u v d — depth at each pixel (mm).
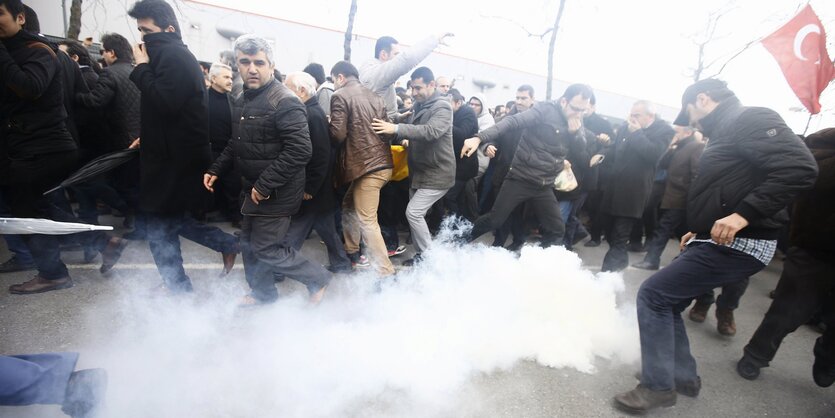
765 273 4984
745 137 1929
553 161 3379
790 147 1802
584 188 4574
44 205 2727
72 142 2805
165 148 2469
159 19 2328
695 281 2043
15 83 2367
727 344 3018
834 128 2375
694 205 2150
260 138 2348
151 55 2352
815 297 2377
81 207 3510
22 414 1708
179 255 2762
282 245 2570
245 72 2301
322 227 3318
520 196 3459
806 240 2352
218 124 4023
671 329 2082
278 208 2461
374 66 3654
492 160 4926
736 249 1999
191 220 2848
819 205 2285
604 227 4508
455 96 4535
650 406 2076
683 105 2307
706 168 2104
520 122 3248
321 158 2934
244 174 2447
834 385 2602
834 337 2348
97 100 3529
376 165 2965
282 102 2299
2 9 2311
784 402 2393
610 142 5176
